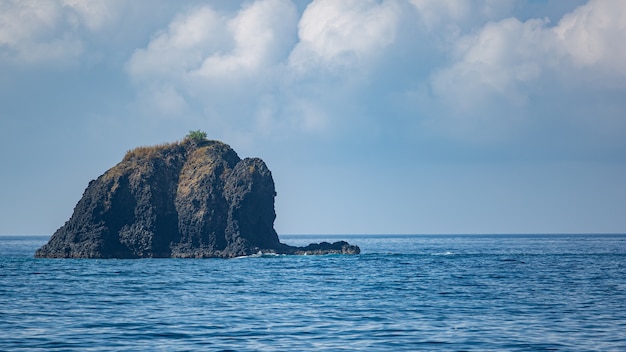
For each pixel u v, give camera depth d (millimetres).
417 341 59094
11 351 55125
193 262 170000
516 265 158125
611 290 99688
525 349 55812
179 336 61469
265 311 77375
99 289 102125
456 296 92625
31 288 103438
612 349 55781
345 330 64500
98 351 55156
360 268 148250
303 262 169500
